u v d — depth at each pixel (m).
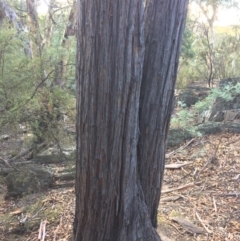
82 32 2.35
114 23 2.28
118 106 2.42
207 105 8.13
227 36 15.00
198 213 3.86
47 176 4.99
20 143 4.98
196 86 11.45
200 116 8.18
